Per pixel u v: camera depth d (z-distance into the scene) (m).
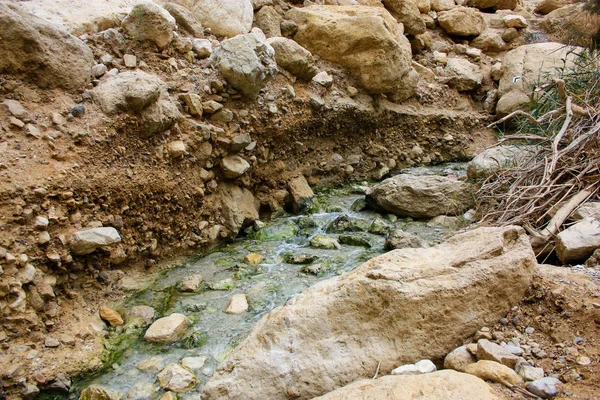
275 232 4.54
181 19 4.80
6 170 2.96
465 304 2.30
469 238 2.64
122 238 3.54
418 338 2.25
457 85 7.12
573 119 4.49
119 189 3.47
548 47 6.99
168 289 3.60
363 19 5.73
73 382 2.70
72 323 2.98
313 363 2.19
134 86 3.61
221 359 2.85
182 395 2.58
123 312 3.30
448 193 4.69
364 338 2.27
